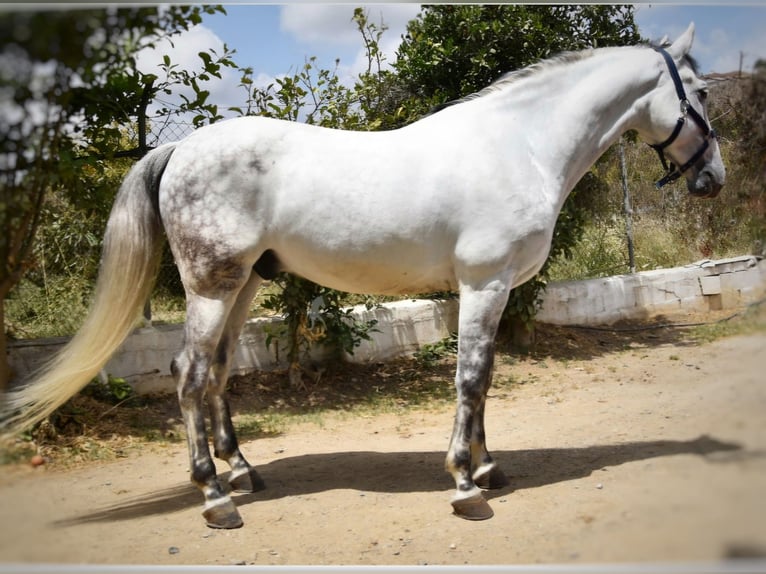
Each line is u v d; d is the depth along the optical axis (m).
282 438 4.79
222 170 3.25
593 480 3.44
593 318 7.93
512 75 3.49
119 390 5.09
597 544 2.35
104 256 3.38
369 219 3.22
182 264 3.31
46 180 2.74
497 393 5.82
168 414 5.19
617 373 6.25
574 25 6.78
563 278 8.85
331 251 3.29
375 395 5.89
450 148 3.26
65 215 5.46
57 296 5.71
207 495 3.22
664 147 3.59
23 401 3.26
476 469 3.53
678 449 3.49
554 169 3.39
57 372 3.29
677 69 3.48
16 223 2.60
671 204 9.88
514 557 2.68
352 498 3.51
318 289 5.74
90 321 3.34
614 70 3.45
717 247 9.01
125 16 2.21
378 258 3.29
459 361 3.25
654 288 8.27
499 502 3.32
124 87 4.60
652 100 3.49
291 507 3.42
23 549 2.14
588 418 4.81
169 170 3.34
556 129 3.40
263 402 5.59
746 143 3.02
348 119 5.93
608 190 8.79
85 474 4.02
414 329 6.86
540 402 5.46
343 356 6.34
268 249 3.45
